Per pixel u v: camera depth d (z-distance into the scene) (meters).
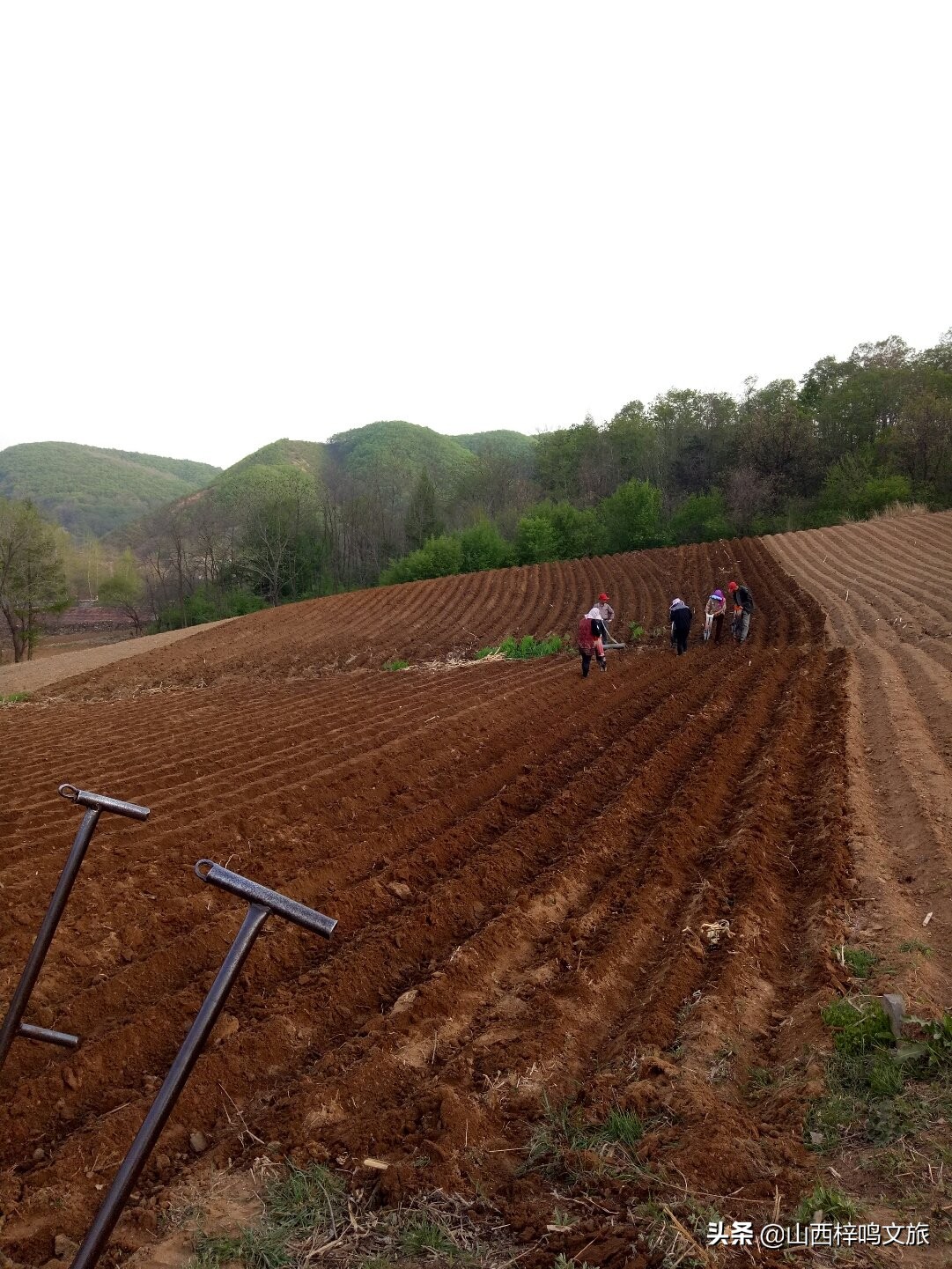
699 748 10.52
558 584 39.06
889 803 7.86
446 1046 4.55
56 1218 3.34
